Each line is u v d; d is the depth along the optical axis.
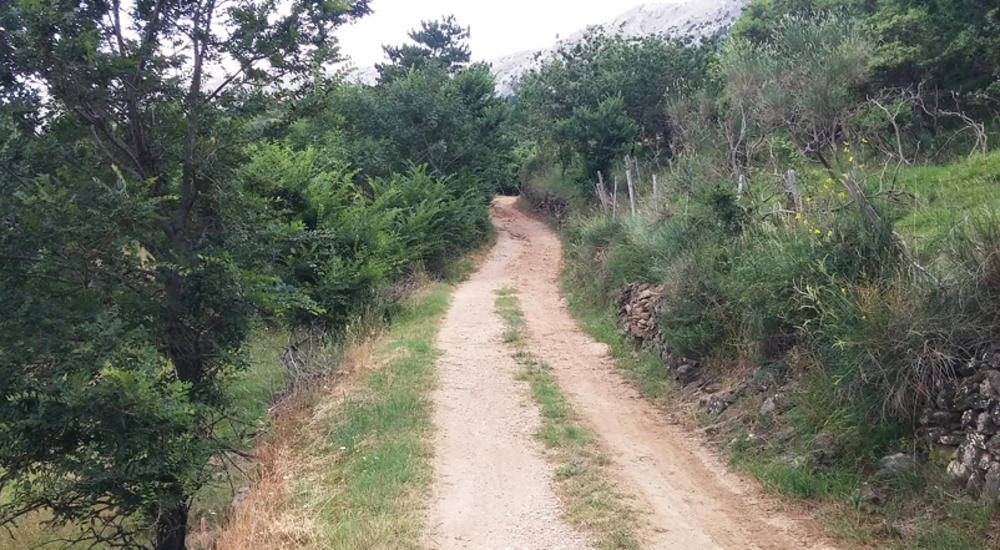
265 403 10.80
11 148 7.38
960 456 5.33
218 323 8.07
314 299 13.85
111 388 6.44
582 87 28.95
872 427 6.00
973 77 12.77
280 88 8.70
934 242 6.81
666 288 10.59
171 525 7.63
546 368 10.82
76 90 7.38
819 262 7.13
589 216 24.48
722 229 10.56
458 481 6.75
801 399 6.91
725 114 16.44
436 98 25.88
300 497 6.66
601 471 6.93
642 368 10.55
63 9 7.22
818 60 13.99
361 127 24.78
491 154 29.62
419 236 20.25
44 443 6.83
